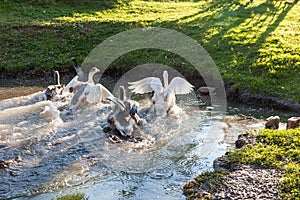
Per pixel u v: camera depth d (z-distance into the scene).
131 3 23.59
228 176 7.75
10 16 21.20
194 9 22.41
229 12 20.92
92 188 7.85
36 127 10.17
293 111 12.16
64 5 23.09
